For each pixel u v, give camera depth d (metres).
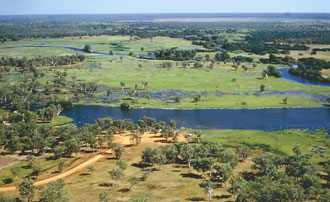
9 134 141.62
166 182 103.94
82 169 117.50
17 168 111.38
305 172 100.25
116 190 96.69
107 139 145.12
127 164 121.56
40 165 119.12
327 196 82.69
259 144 142.88
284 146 139.75
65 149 130.25
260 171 107.00
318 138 148.62
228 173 100.25
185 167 120.44
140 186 100.06
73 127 152.62
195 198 90.44
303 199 85.69
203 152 122.75
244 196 83.56
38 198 92.31
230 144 143.38
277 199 81.38
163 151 124.56
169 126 155.38
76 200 88.00
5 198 84.44
